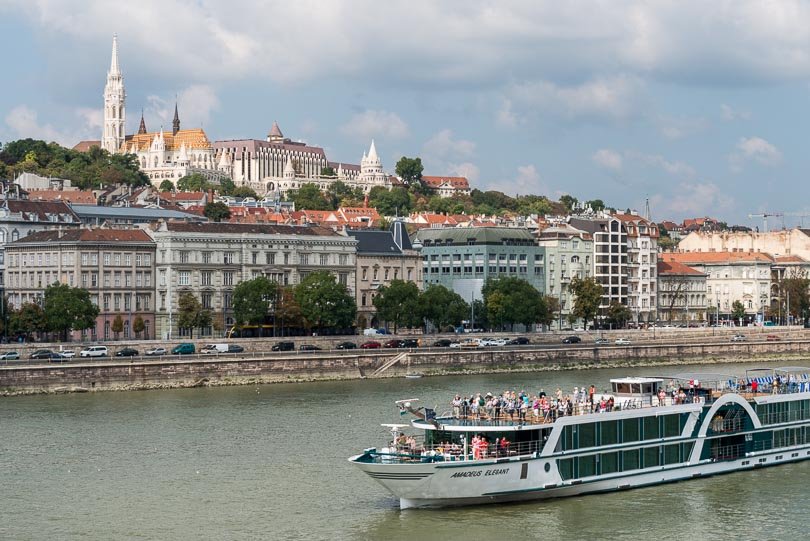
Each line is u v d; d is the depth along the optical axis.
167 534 124.44
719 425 147.12
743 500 135.00
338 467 153.75
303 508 133.38
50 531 125.94
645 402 143.50
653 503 133.25
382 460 129.00
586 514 128.50
